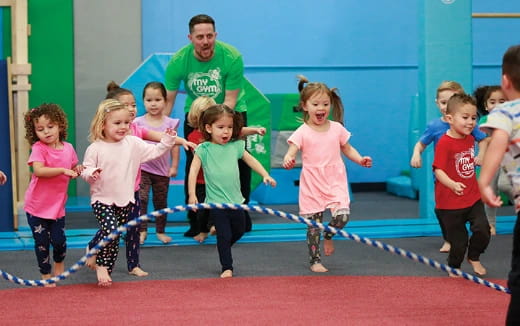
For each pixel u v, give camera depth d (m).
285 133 9.57
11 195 7.14
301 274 5.24
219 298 4.50
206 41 6.20
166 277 5.17
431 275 5.16
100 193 4.98
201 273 5.30
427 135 6.00
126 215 5.13
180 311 4.19
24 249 6.28
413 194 9.84
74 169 4.99
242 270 5.39
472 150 5.20
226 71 6.44
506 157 3.44
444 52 7.56
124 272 5.34
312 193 5.36
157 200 6.53
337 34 10.42
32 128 4.91
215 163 5.35
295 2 10.30
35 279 5.16
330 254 5.58
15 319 4.04
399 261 5.68
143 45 9.95
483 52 10.58
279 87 10.35
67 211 8.84
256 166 5.48
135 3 9.80
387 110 10.66
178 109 8.84
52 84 9.69
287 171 9.66
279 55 10.31
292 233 6.85
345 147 5.55
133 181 5.09
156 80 7.99
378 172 10.75
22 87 7.74
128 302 4.42
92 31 9.73
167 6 9.97
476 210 5.10
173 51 10.01
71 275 5.21
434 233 6.88
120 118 4.97
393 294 4.57
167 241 6.47
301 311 4.17
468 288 4.73
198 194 6.55
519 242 3.24
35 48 9.63
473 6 10.40
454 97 5.18
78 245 6.35
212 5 10.08
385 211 8.71
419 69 7.73
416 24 10.60
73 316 4.10
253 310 4.20
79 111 9.73
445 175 5.05
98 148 4.97
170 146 5.14
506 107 3.40
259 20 10.23
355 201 9.69
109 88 6.64
